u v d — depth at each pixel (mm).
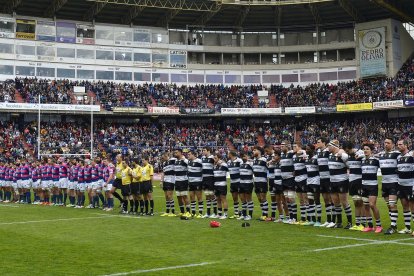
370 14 65312
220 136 63031
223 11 65750
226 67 69188
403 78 62375
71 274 9797
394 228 14719
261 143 61656
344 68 67125
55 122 59594
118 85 63812
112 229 16188
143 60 66938
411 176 14336
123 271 10023
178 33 68875
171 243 13320
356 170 15414
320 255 11484
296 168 17047
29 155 50688
